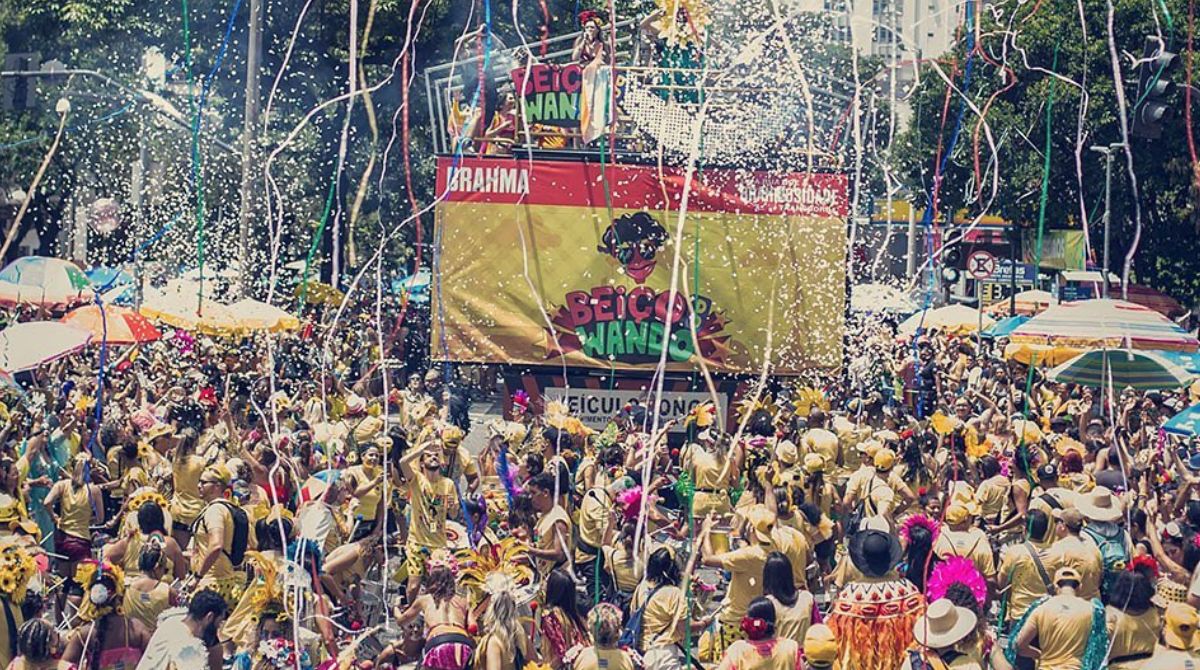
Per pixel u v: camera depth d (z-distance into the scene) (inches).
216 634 340.8
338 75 1275.8
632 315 744.3
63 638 373.4
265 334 855.1
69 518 495.8
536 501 462.3
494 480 606.9
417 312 1111.0
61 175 1192.8
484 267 745.6
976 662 319.9
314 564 408.8
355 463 572.7
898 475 547.5
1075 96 1393.9
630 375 748.0
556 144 757.9
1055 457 578.9
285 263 1139.9
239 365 841.5
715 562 403.9
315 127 1251.2
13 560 346.6
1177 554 449.7
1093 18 1397.6
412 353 1077.1
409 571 462.9
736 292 740.7
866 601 356.2
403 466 488.1
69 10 1217.4
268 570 373.1
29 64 1256.8
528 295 745.0
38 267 753.0
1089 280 1482.5
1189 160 1374.3
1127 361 709.3
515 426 622.5
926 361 1018.1
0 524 426.3
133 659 345.4
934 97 1417.3
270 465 504.4
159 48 1240.8
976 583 323.9
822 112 759.1
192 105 1051.3
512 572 372.5
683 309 742.5
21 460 498.9
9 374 600.4
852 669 354.6
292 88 1256.8
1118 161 1416.1
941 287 1414.9
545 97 758.5
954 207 1446.9
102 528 514.6
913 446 558.3
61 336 603.5
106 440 565.6
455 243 746.2
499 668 335.6
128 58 1240.2
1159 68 597.6
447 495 486.3
